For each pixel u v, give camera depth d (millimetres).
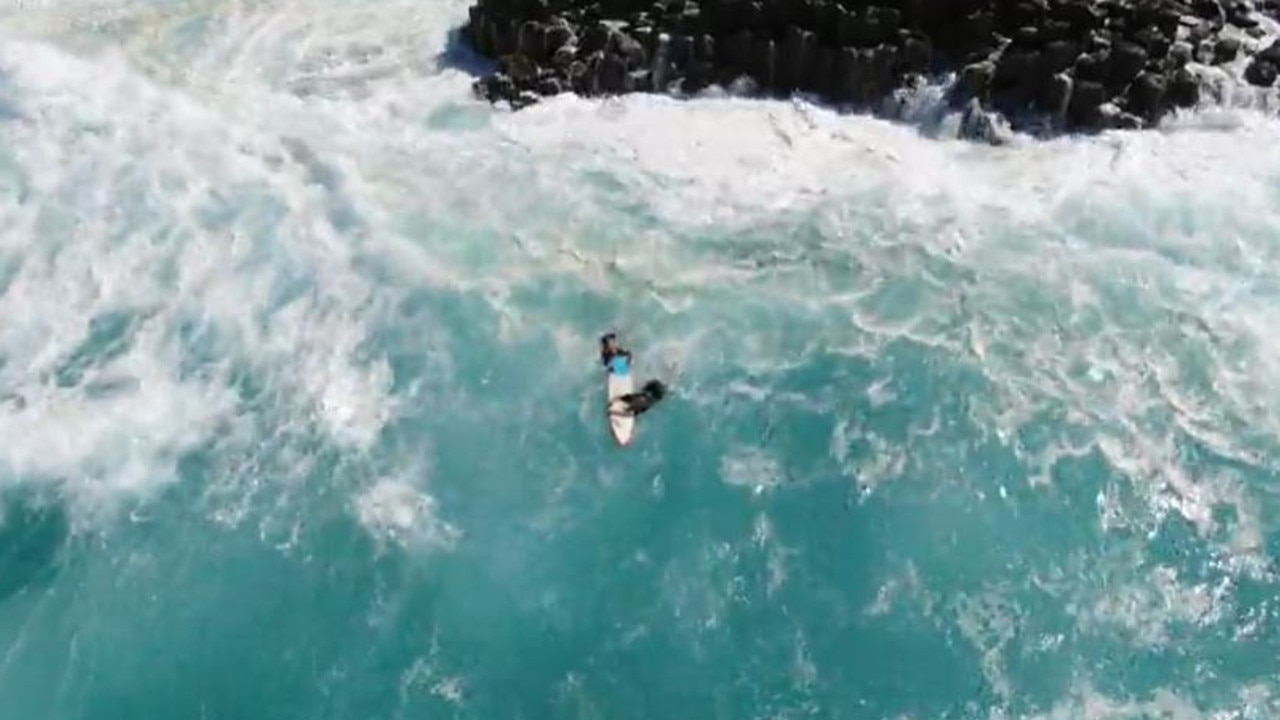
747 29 34375
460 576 24297
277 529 24953
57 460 25906
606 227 30484
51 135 32469
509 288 29047
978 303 28359
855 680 22750
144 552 24750
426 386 27297
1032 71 32906
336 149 32844
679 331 28125
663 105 34438
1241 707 22125
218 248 29812
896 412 26453
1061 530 24625
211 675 23109
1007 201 30812
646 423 26469
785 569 24281
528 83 34969
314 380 27312
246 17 39188
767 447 26078
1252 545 24266
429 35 38312
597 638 23469
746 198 31188
